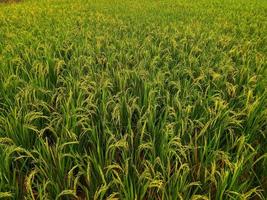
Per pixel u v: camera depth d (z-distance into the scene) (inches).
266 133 182.9
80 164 152.4
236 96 218.1
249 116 181.2
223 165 157.9
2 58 267.7
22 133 167.2
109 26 402.3
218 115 173.6
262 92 221.3
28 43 319.0
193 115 187.9
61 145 146.1
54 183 140.2
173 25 402.0
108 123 177.6
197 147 156.6
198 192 149.2
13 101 206.8
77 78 230.7
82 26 407.2
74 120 169.0
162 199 132.5
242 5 641.6
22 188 150.9
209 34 364.2
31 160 164.4
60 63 244.2
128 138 169.6
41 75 227.3
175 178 136.0
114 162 150.9
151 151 161.3
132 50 294.2
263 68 259.4
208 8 588.4
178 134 163.8
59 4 621.6
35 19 438.6
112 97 192.9
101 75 236.2
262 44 353.4
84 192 156.7
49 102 205.9
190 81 232.4
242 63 286.5
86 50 293.9
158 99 207.8
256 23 445.4
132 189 131.0
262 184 155.4
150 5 614.2
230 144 172.7
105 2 657.6
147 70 247.6
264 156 154.4
